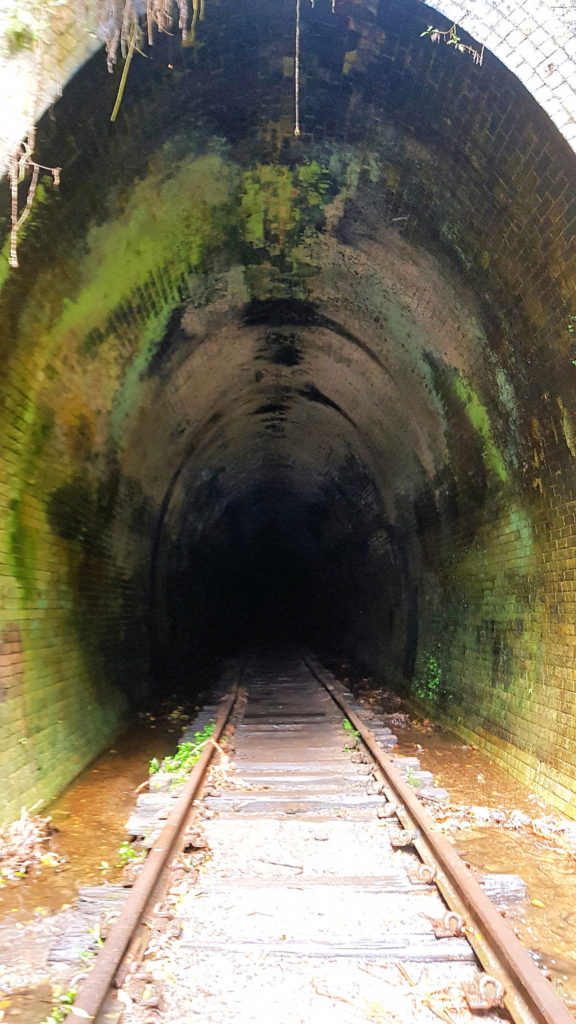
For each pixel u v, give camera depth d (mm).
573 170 4477
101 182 5359
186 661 15117
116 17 4453
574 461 5609
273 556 28719
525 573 6797
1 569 5418
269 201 6918
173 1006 2766
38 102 4297
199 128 5770
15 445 5625
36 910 4020
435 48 4777
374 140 5871
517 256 5406
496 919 3070
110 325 6750
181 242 6961
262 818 5109
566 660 5844
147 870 3637
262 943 3209
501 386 6574
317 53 5199
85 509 7570
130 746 8148
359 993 2873
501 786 6523
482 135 5027
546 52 4484
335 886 3852
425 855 4215
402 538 12195
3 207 4422
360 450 12805
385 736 7582
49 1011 2990
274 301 9000
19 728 5551
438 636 10109
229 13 4781
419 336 7805
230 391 11766
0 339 5004
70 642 7156
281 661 18938
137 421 8570
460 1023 2678
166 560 12961
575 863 4703
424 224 6297
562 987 3189
